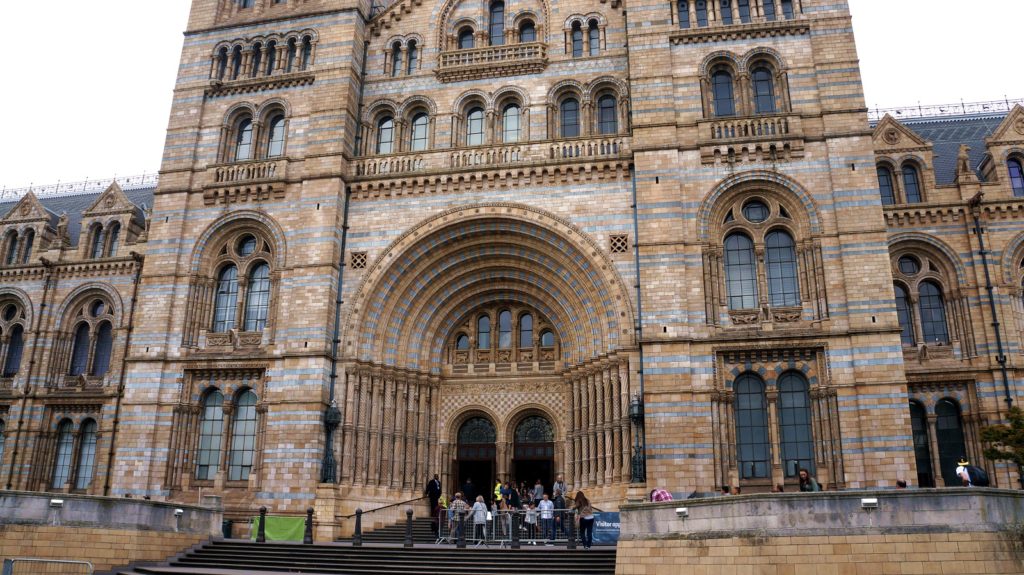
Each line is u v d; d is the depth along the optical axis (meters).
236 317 39.84
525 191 38.66
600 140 38.59
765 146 36.31
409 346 40.19
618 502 33.88
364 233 39.72
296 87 42.66
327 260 38.56
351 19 42.75
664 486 32.59
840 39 37.59
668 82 37.91
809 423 33.72
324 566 28.41
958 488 21.09
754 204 36.84
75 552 27.16
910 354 39.81
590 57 40.91
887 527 21.05
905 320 40.75
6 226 53.03
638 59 38.56
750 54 38.38
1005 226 40.62
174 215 41.47
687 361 33.91
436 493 37.16
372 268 39.06
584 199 37.91
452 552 29.19
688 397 33.53
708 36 38.78
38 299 50.41
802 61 37.78
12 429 48.00
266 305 40.19
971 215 40.81
